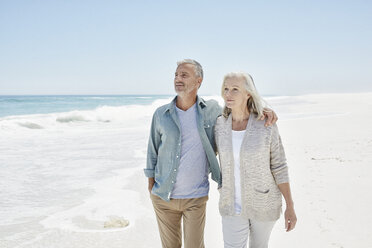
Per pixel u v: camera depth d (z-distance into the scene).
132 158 8.65
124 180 6.59
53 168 7.58
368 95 52.12
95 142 11.38
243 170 2.45
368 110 23.17
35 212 4.90
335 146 8.84
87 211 4.93
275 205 2.47
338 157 7.41
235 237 2.52
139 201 5.38
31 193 5.79
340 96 53.38
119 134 13.49
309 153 8.15
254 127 2.46
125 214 4.81
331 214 4.28
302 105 32.31
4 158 8.72
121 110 21.38
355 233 3.72
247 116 2.54
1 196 5.61
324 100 41.12
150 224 4.46
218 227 4.31
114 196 5.62
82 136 12.96
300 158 7.62
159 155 2.97
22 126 15.41
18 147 10.45
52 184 6.33
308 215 4.30
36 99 47.41
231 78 2.49
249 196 2.44
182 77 2.84
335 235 3.71
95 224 4.46
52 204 5.24
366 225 3.91
